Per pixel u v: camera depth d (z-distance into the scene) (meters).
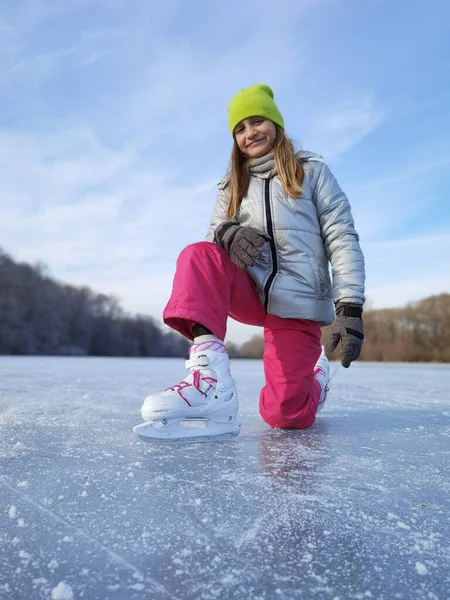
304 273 1.78
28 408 2.25
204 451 1.37
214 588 0.63
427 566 0.69
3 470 1.15
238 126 1.91
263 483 1.07
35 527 0.81
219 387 1.51
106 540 0.77
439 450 1.45
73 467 1.18
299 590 0.62
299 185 1.81
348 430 1.79
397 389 3.93
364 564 0.69
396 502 0.96
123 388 3.41
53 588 0.62
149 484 1.05
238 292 1.76
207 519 0.85
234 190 1.91
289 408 1.74
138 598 0.60
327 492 1.01
